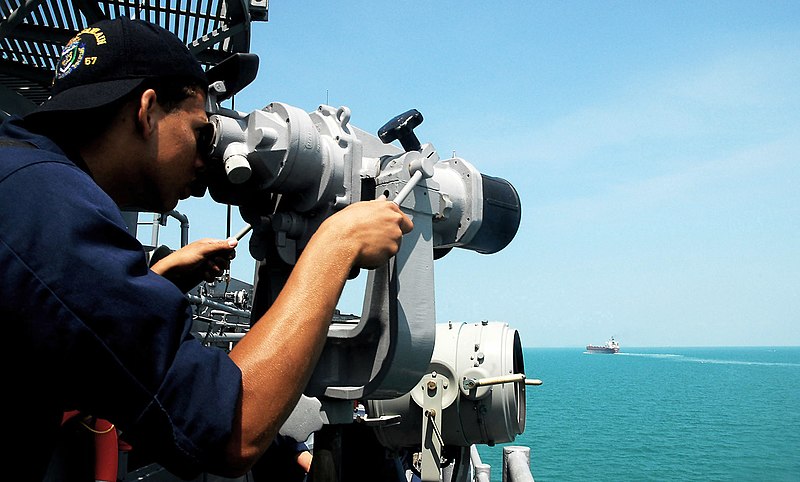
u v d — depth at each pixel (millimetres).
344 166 1859
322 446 1948
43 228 944
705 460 49750
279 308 1147
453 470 3918
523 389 3818
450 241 2305
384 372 1876
